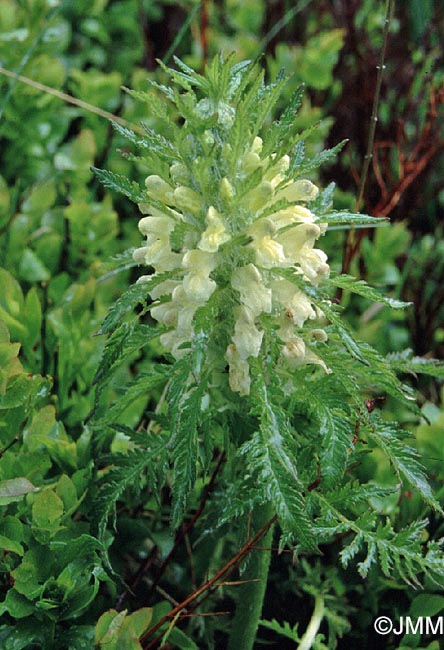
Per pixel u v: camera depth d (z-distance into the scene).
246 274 0.39
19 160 0.67
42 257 0.60
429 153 0.65
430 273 0.67
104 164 0.68
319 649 0.45
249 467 0.38
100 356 0.51
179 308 0.40
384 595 0.49
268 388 0.39
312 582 0.48
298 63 0.74
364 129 0.72
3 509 0.42
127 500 0.49
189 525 0.47
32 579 0.41
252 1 0.89
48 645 0.41
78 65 0.81
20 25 0.68
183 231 0.38
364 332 0.61
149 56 0.80
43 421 0.45
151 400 0.56
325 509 0.40
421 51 0.78
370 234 0.69
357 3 0.75
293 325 0.40
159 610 0.44
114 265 0.42
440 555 0.40
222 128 0.39
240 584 0.46
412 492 0.48
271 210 0.38
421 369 0.43
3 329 0.44
